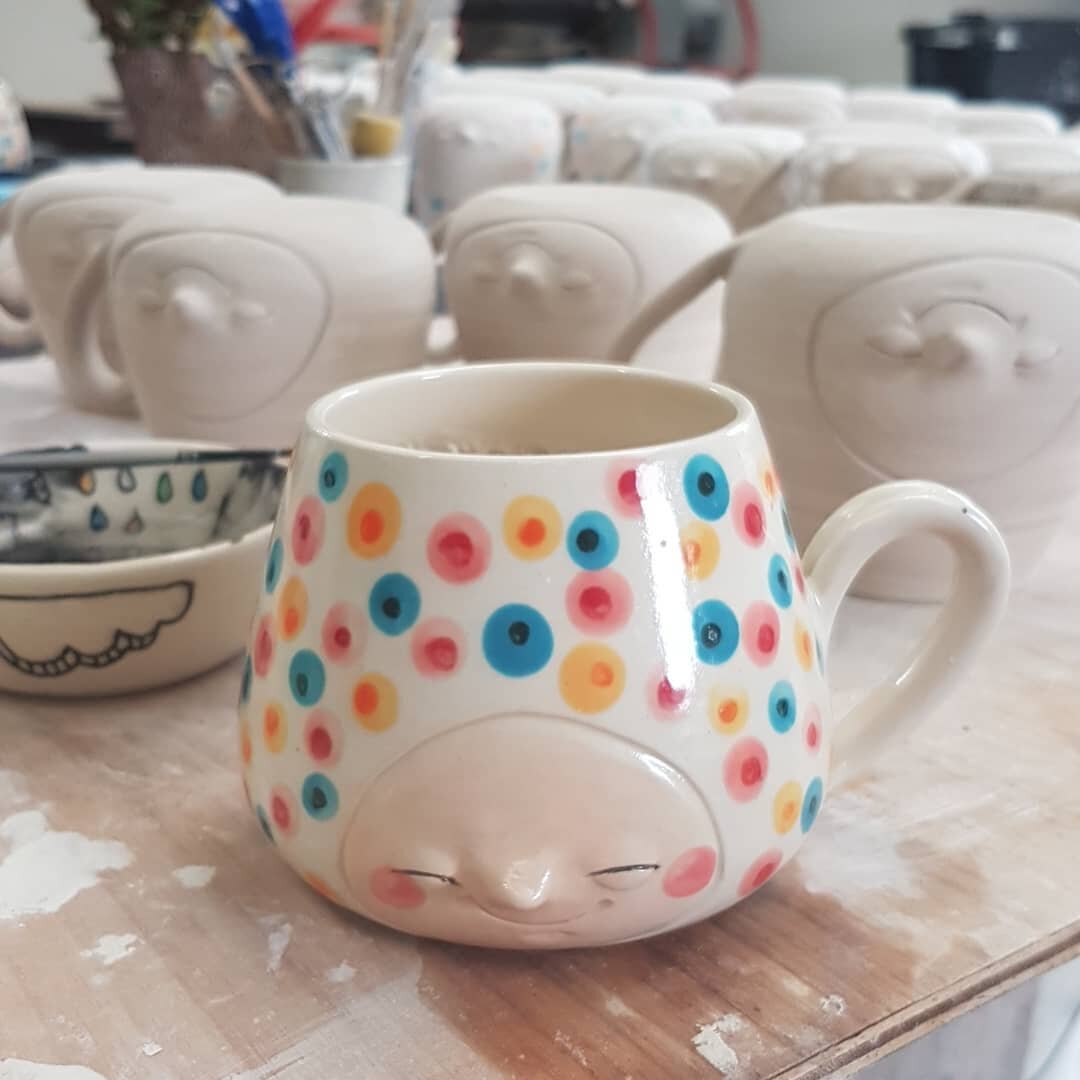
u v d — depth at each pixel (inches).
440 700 9.2
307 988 10.1
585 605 9.2
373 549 9.4
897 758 13.7
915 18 71.8
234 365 21.7
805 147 28.5
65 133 50.7
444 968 10.3
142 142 33.9
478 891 9.4
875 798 12.9
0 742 13.8
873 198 26.6
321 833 9.9
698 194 29.5
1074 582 18.8
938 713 14.7
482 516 9.2
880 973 10.3
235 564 14.4
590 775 9.2
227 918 10.9
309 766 9.8
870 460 17.3
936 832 12.3
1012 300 16.1
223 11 29.5
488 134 32.7
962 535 11.2
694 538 9.5
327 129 29.3
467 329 23.8
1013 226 17.2
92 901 11.1
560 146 34.9
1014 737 14.2
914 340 16.3
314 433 10.0
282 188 29.8
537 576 9.2
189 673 15.1
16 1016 9.8
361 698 9.4
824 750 10.7
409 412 11.8
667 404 11.6
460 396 12.0
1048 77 56.5
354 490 9.5
